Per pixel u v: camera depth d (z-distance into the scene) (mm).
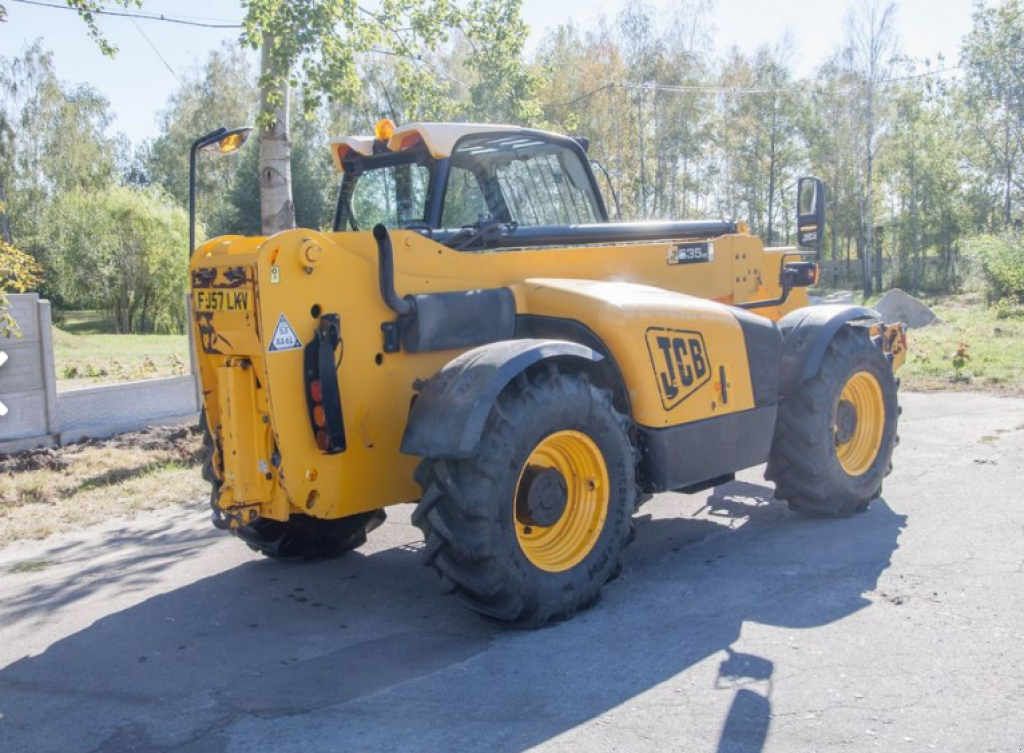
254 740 3512
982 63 39750
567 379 4559
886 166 45531
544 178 6094
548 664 4023
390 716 3637
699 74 44281
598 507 4711
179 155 54031
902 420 8828
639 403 4941
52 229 38406
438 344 4777
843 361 5832
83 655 4449
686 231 6543
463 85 15977
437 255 4902
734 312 5469
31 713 3859
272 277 4312
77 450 8844
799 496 5816
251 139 36344
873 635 4109
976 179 43281
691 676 3822
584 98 40094
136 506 7297
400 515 6637
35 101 49500
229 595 5215
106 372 16062
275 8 9992
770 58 47094
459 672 4000
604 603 4719
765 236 49500
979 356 12875
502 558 4246
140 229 33625
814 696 3586
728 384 5297
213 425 4949
